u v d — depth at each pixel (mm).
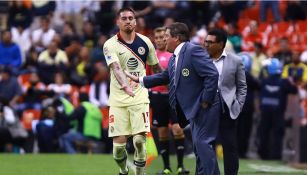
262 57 57438
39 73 57469
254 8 71250
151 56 31172
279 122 51219
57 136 51594
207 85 27031
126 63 30609
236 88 29719
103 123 53062
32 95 55438
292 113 50594
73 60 59469
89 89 56594
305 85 53531
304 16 70188
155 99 36312
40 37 64688
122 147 30625
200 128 27562
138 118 30250
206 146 27328
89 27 64562
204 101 27078
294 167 42875
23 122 54750
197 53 27375
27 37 65938
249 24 69125
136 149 30484
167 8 66000
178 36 28281
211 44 29328
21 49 65125
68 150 51312
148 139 37281
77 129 51812
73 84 56750
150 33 62594
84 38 64000
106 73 54562
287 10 70375
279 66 51250
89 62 58406
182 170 36406
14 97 55062
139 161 30578
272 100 51094
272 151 51469
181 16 66000
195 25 67375
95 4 71938
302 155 47062
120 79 29719
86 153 51250
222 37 29406
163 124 36531
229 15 68500
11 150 52469
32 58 61250
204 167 27281
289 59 55031
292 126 49688
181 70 27734
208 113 27516
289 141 51094
